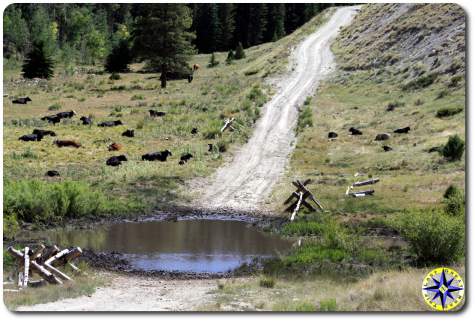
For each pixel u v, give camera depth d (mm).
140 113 87188
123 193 52094
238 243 38656
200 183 57562
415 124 72438
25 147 65062
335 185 55000
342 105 88875
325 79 107812
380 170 59031
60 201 44250
